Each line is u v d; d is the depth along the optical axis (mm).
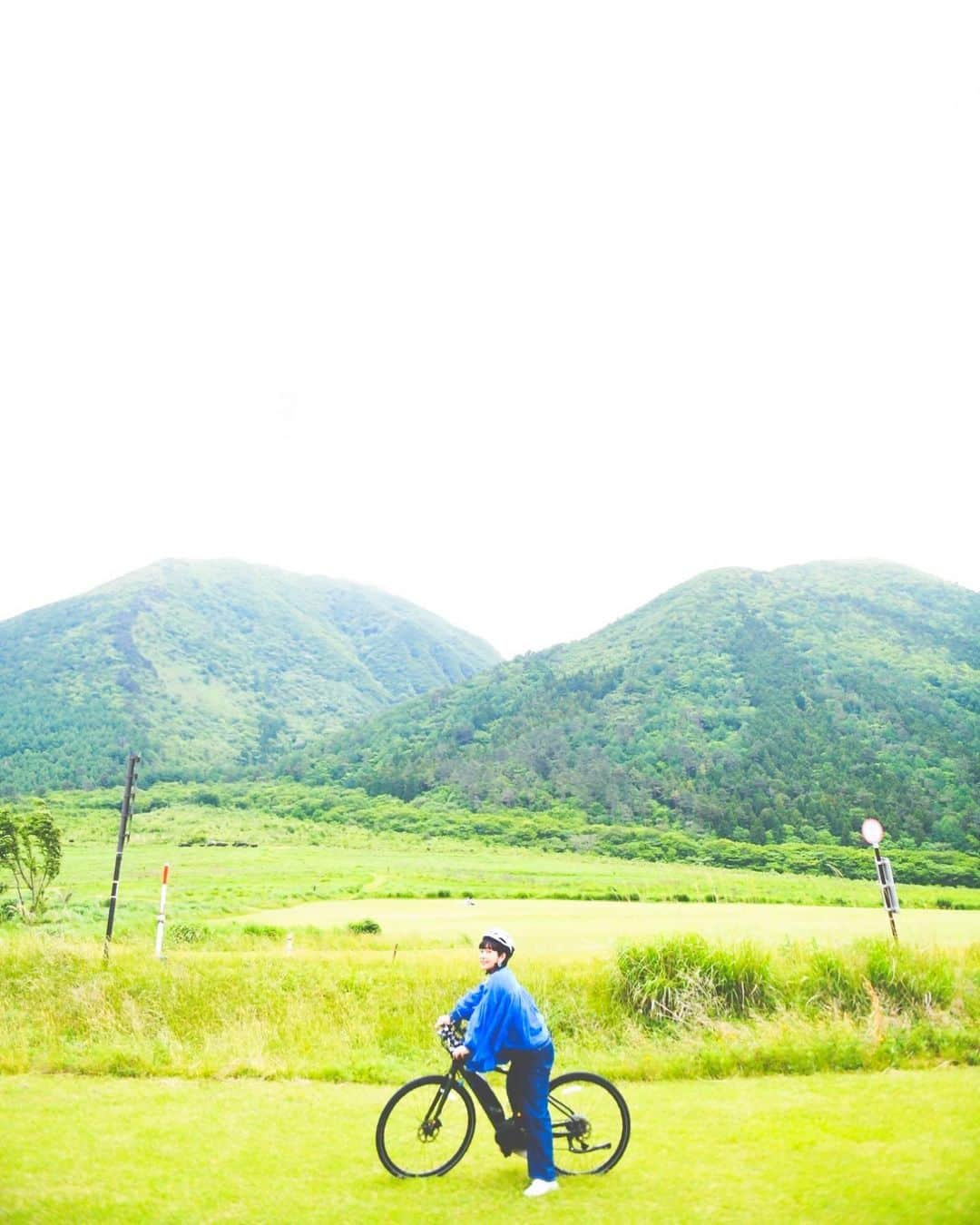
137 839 112250
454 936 31328
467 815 127750
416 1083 7309
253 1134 8312
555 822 120688
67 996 14820
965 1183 6461
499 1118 7090
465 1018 7336
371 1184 6965
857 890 74562
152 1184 6922
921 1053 11258
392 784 149500
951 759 132500
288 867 84688
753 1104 9148
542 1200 6570
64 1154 7637
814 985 14930
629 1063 11273
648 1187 6789
